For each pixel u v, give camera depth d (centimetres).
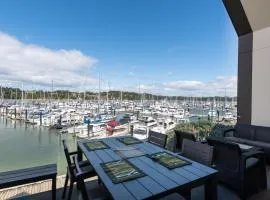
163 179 142
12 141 1362
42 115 2070
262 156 254
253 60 467
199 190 246
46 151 1102
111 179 141
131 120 1877
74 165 206
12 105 3145
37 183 282
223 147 250
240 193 234
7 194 251
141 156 199
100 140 279
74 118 1989
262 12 415
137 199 114
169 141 372
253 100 465
